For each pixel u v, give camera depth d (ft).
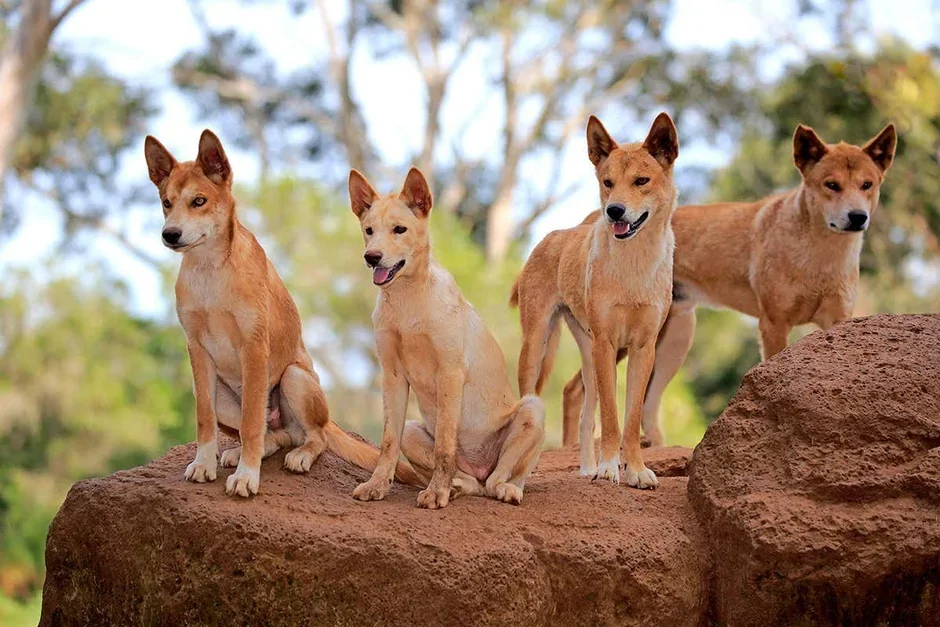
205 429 23.21
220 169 23.06
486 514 22.86
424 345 23.84
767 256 31.32
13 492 73.56
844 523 21.99
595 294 26.04
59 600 23.04
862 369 23.95
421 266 23.82
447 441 23.59
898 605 21.88
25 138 84.69
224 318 22.91
